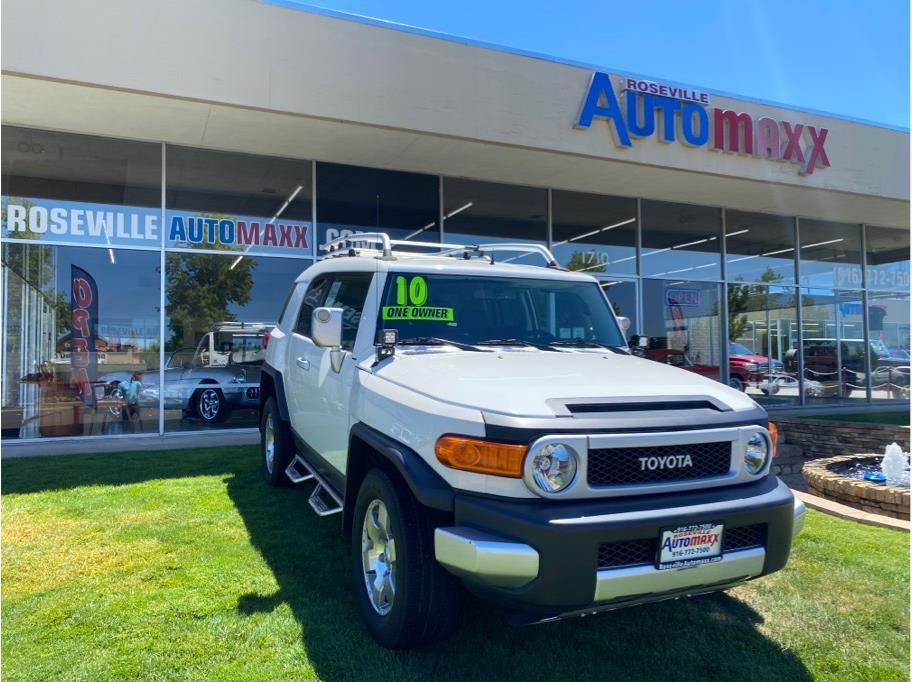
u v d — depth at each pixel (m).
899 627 3.48
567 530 2.57
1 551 4.42
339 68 8.45
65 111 8.27
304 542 4.62
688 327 13.39
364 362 3.84
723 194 12.49
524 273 4.48
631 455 2.81
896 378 16.20
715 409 3.12
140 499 5.74
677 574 2.73
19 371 8.89
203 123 8.69
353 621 3.44
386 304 4.01
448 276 4.24
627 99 10.06
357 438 3.62
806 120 11.59
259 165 10.10
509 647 3.21
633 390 3.09
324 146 9.66
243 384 9.92
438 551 2.76
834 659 3.16
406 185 11.01
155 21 7.62
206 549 4.47
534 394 2.91
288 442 5.80
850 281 15.62
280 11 8.16
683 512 2.74
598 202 12.55
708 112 10.69
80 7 7.32
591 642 3.29
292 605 3.62
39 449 8.27
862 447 7.82
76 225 9.16
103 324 9.25
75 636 3.26
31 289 8.98
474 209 11.49
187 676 2.91
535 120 9.53
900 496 5.21
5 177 8.83
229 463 7.32
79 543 4.59
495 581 2.62
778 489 3.08
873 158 12.32
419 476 2.90
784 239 14.67
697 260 13.55
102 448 8.36
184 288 9.66
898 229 16.48
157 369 9.48
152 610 3.55
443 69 8.99
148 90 7.61
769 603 3.76
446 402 2.96
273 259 10.16
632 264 12.84
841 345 15.44
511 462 2.67
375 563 3.35
